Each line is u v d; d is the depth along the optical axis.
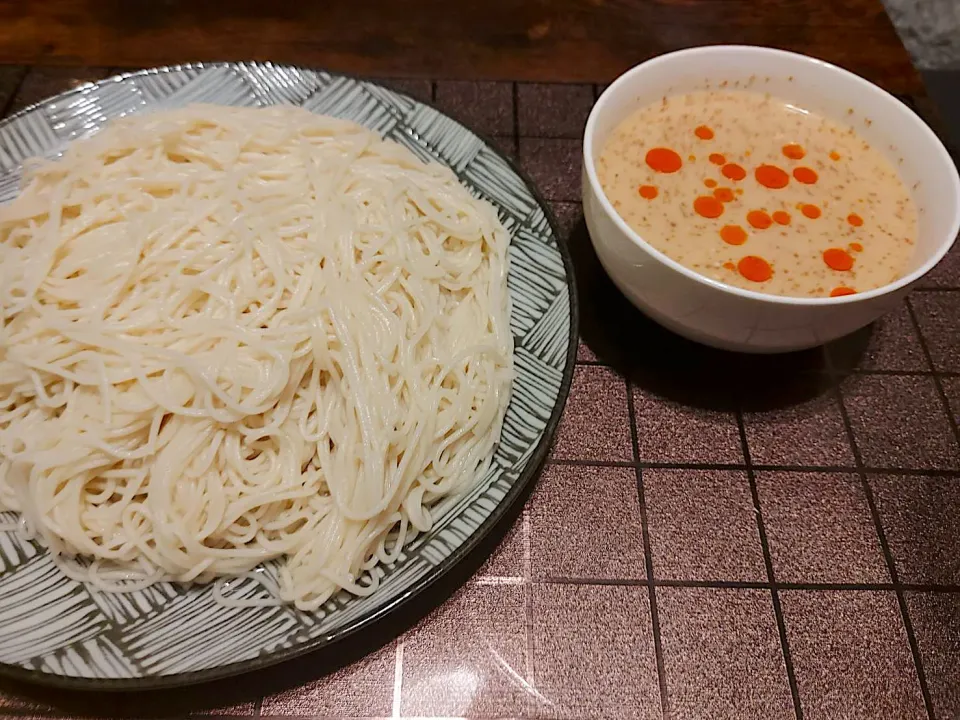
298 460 0.24
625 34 0.39
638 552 0.25
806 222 0.28
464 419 0.25
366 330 0.25
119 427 0.23
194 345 0.24
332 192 0.28
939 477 0.27
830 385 0.29
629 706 0.22
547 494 0.26
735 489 0.26
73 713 0.21
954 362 0.30
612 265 0.26
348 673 0.22
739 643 0.23
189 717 0.21
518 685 0.22
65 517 0.22
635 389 0.28
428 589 0.23
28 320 0.25
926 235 0.27
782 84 0.31
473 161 0.31
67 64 0.35
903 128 0.29
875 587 0.24
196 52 0.36
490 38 0.38
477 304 0.27
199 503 0.23
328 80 0.32
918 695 0.23
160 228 0.26
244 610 0.22
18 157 0.29
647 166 0.29
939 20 0.46
